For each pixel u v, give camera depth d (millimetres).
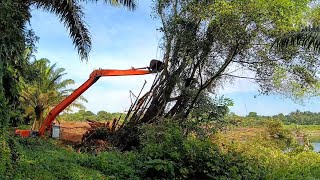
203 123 15891
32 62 16984
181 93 17125
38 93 25125
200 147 10141
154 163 9633
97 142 16297
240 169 10195
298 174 11180
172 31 17031
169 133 11320
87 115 33938
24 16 11906
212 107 16266
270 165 12031
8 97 10461
